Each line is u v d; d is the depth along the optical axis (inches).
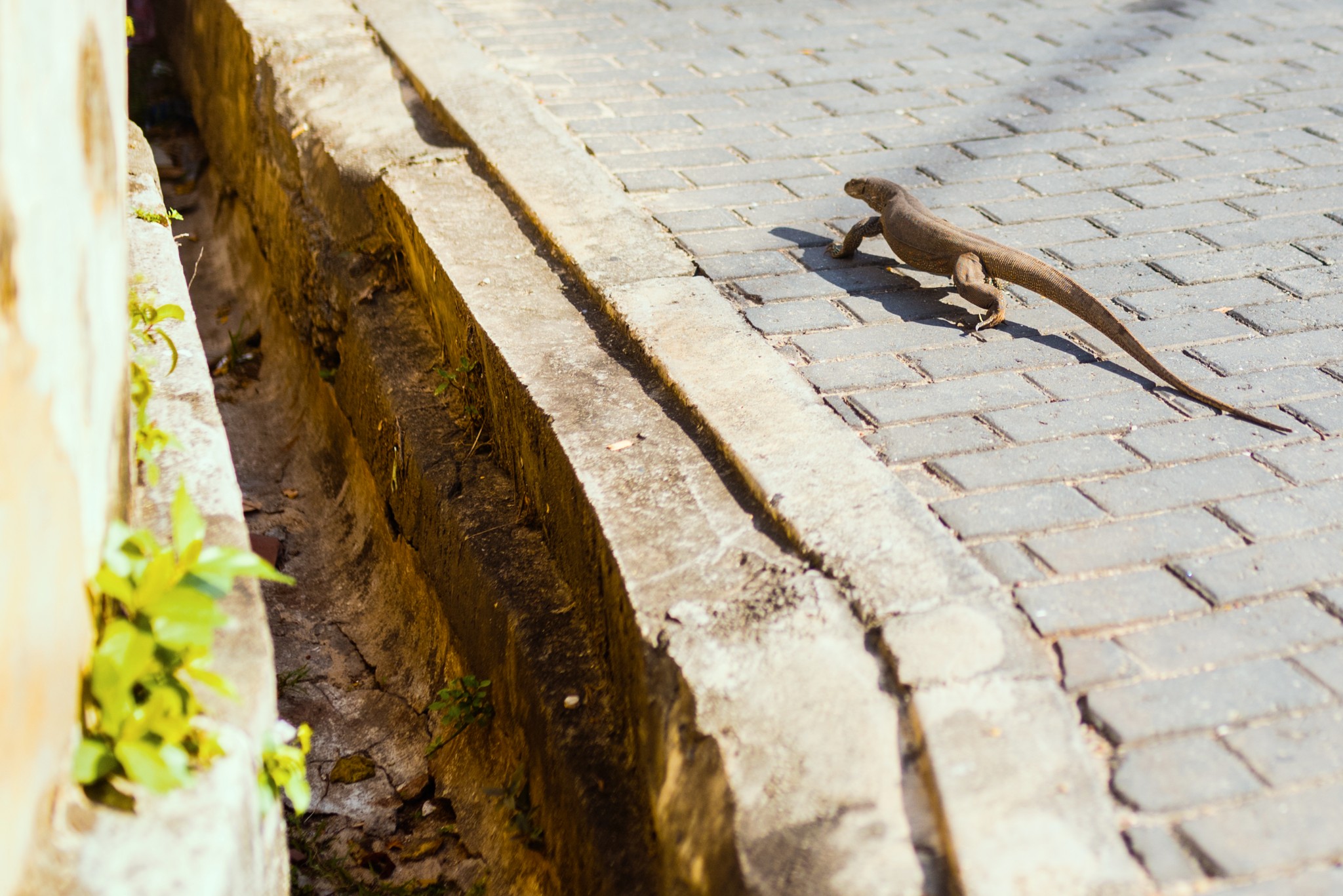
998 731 104.3
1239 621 120.1
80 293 93.0
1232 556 129.3
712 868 106.9
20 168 76.9
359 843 172.1
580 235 203.9
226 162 358.0
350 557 237.8
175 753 93.7
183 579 98.0
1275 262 198.5
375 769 187.3
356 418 240.2
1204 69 297.1
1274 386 162.7
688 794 114.0
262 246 318.7
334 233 255.3
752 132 257.1
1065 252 202.7
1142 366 169.5
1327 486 141.1
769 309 186.2
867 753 105.3
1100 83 287.9
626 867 126.4
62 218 88.2
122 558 98.3
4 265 72.9
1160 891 92.0
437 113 262.2
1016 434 152.8
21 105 77.6
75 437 88.9
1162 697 110.5
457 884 162.4
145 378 126.0
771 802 104.5
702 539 134.5
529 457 169.9
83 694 92.0
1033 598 123.0
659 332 172.1
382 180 234.8
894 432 153.4
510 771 164.4
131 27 153.0
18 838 77.2
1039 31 330.0
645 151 245.8
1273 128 257.8
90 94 100.2
